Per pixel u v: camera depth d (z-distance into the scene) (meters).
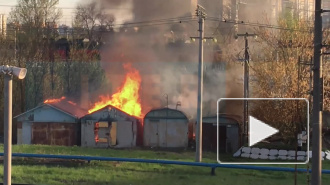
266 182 30.97
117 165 37.12
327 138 57.69
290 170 32.72
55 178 30.53
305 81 51.94
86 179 30.41
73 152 46.53
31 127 61.88
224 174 34.19
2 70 16.31
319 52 19.48
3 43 85.88
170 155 48.91
